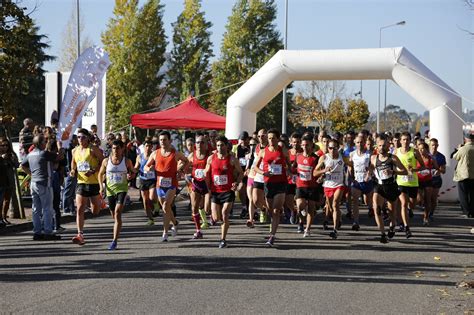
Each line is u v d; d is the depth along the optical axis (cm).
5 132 1562
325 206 1372
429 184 1466
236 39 5006
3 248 1090
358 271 898
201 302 696
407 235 1258
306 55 1981
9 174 1348
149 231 1326
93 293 736
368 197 1544
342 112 5012
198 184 1202
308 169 1217
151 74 4747
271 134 1131
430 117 1983
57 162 1232
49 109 1731
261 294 740
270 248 1100
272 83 2020
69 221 1519
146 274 850
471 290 783
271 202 1138
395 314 662
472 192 1566
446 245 1177
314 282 815
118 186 1085
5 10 1444
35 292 740
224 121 2103
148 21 4728
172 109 2141
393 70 1939
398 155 1301
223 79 5006
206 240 1191
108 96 4722
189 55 5109
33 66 1545
